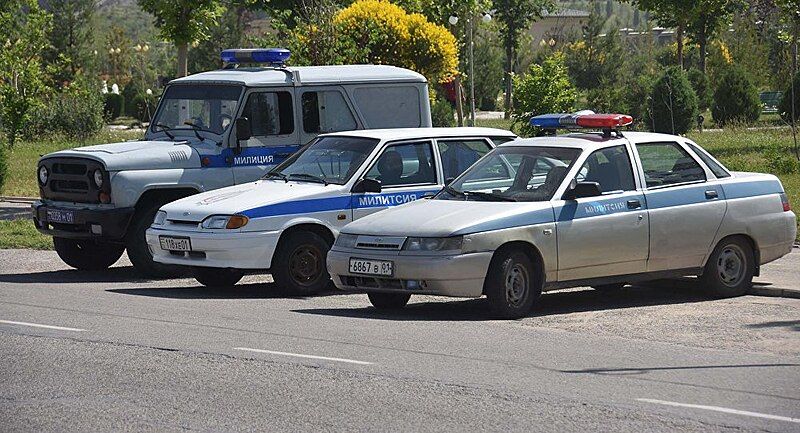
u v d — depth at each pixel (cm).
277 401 988
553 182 1523
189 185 1878
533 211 1478
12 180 3650
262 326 1366
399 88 2044
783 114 5428
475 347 1238
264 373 1095
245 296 1673
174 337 1280
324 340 1270
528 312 1502
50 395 1012
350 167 1744
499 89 9100
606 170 1559
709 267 1627
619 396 1007
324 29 3222
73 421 925
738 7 7225
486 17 5122
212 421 923
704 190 1617
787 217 1688
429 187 1775
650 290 1739
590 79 8644
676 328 1386
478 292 1441
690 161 1631
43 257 2148
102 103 6034
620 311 1526
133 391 1025
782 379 1084
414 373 1095
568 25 14612
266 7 4431
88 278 1883
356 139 1784
